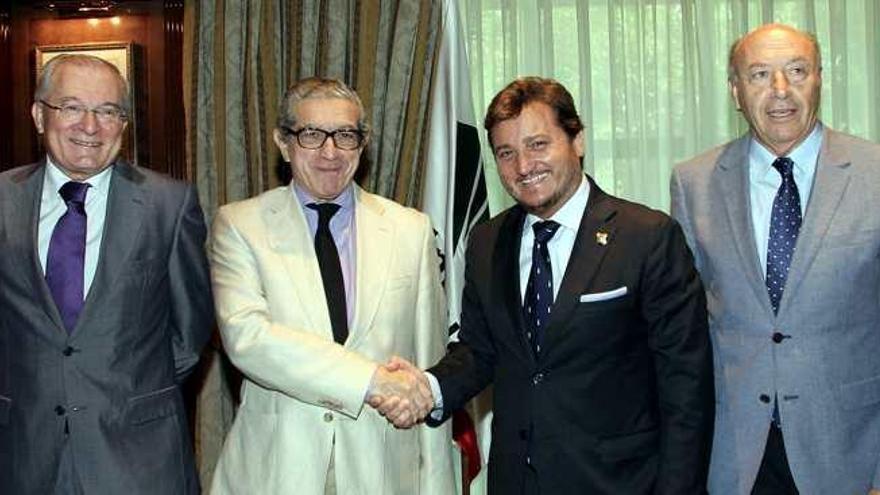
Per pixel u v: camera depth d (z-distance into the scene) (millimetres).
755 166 2068
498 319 2008
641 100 3309
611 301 1896
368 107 3268
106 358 1912
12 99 3314
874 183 1941
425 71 3291
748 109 2006
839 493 1918
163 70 3305
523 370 1954
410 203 3258
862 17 3273
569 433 1896
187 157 3268
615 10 3322
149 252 1981
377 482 2010
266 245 2070
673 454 1859
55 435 1881
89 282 1939
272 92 3287
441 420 2111
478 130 3305
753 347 1974
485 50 3352
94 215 1987
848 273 1907
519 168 1937
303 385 1954
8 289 1913
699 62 3293
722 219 2057
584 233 1964
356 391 1939
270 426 2031
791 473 1936
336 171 2061
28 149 3305
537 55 3332
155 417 1972
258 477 2012
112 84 1934
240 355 1990
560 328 1901
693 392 1876
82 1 3301
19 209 1952
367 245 2098
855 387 1927
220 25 3295
